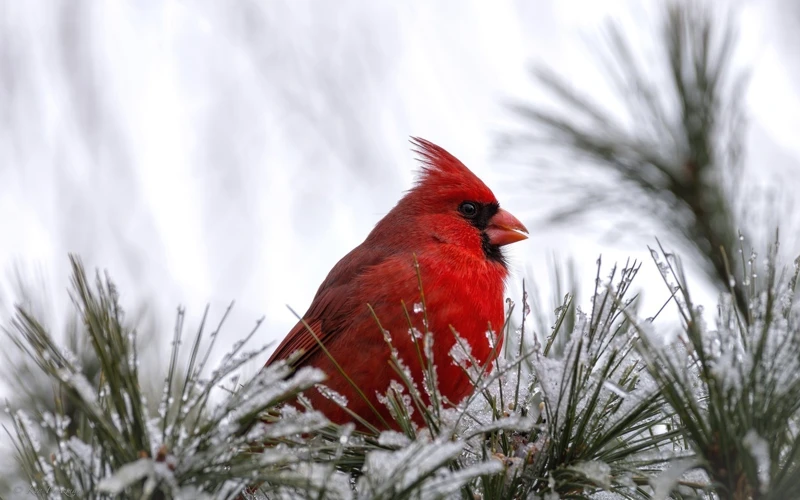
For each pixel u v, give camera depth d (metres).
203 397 3.63
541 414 3.67
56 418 3.63
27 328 3.61
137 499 3.60
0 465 3.71
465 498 3.66
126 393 3.61
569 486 3.65
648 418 3.66
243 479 3.61
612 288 3.63
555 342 3.74
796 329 3.61
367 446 3.66
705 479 3.63
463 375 3.76
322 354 3.79
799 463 3.61
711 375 3.61
